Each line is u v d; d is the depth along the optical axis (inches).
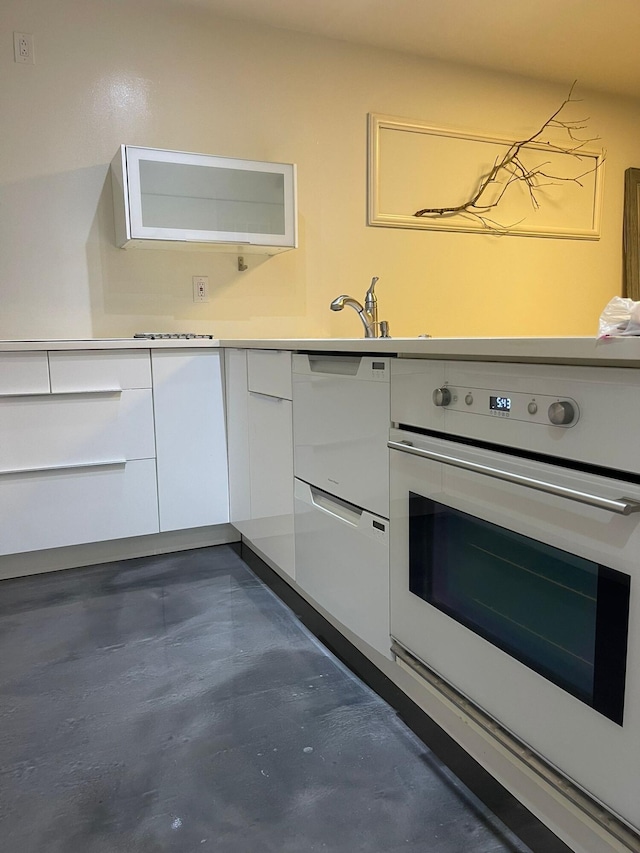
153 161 90.0
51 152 93.9
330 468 63.9
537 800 41.8
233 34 102.9
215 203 95.8
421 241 121.6
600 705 33.6
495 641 41.9
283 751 50.5
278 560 80.3
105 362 87.0
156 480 92.6
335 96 111.4
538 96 128.7
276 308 111.3
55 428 85.0
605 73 126.0
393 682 60.3
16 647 68.2
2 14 89.1
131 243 94.0
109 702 57.6
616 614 32.1
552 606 36.6
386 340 50.8
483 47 114.0
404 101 116.9
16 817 43.6
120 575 89.4
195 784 46.8
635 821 32.0
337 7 99.3
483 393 41.3
